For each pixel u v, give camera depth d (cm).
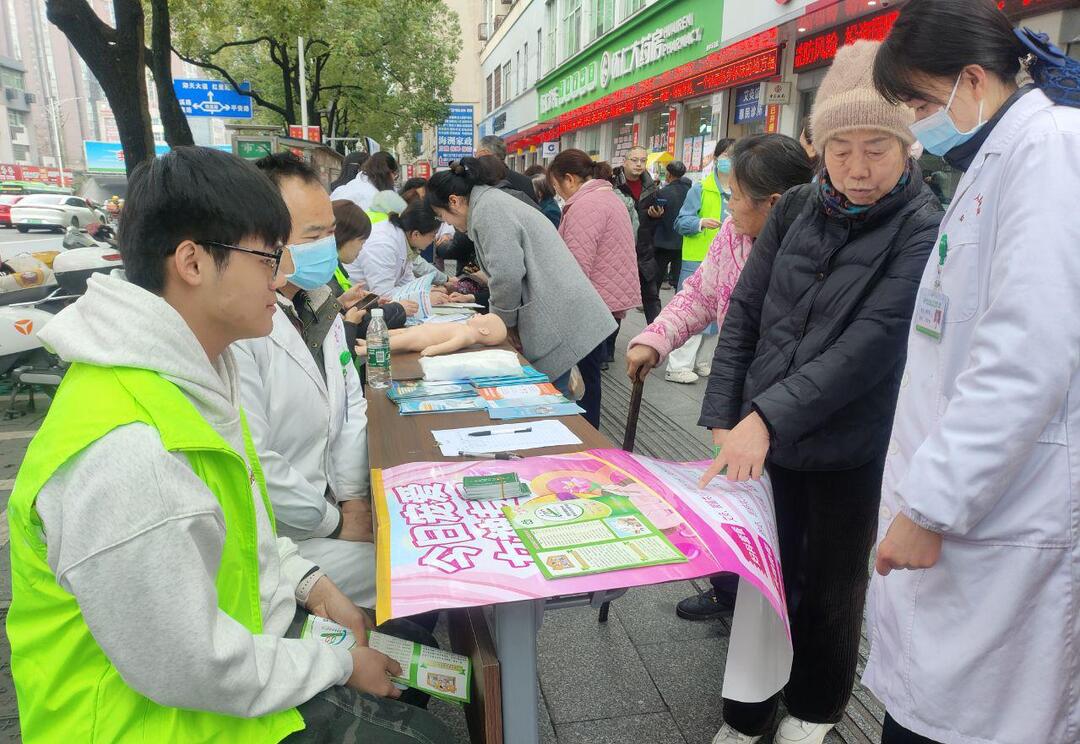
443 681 141
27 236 2025
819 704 180
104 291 105
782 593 135
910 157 151
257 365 182
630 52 1508
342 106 2370
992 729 115
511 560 124
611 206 420
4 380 509
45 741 105
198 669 97
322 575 155
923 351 128
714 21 1109
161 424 99
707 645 240
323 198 196
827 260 159
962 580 115
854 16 728
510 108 2989
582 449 186
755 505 155
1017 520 110
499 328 307
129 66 636
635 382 231
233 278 108
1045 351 101
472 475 163
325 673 118
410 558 125
